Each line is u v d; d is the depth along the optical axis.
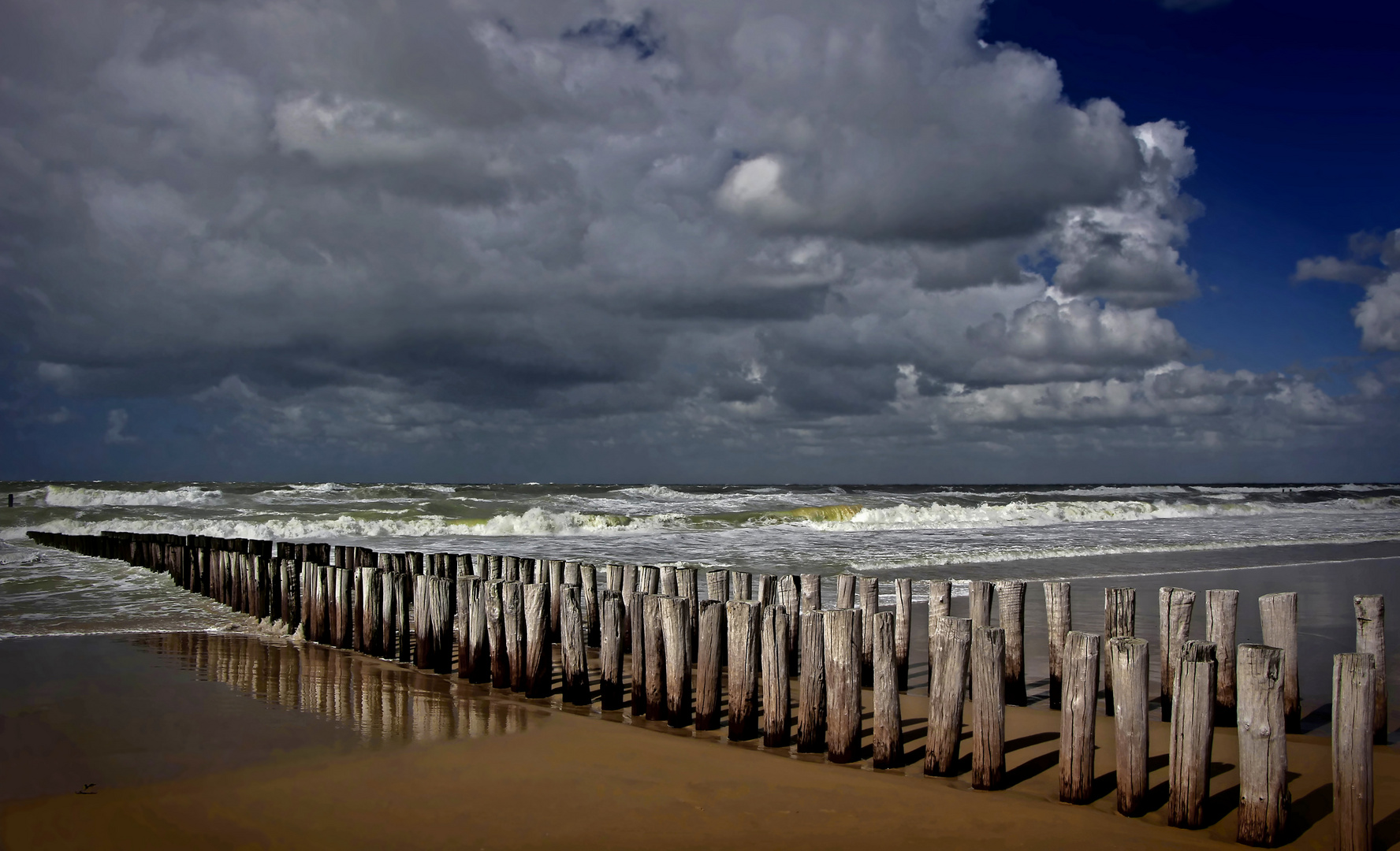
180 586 15.99
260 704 7.85
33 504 38.16
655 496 51.16
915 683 8.88
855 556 20.36
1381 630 6.68
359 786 5.59
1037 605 13.30
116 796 5.41
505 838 4.79
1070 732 5.30
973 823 4.98
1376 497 57.97
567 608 7.90
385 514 32.12
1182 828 4.91
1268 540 26.20
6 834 4.81
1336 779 4.55
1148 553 22.05
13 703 7.78
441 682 8.91
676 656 7.14
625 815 5.11
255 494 44.81
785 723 6.46
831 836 4.79
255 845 4.69
